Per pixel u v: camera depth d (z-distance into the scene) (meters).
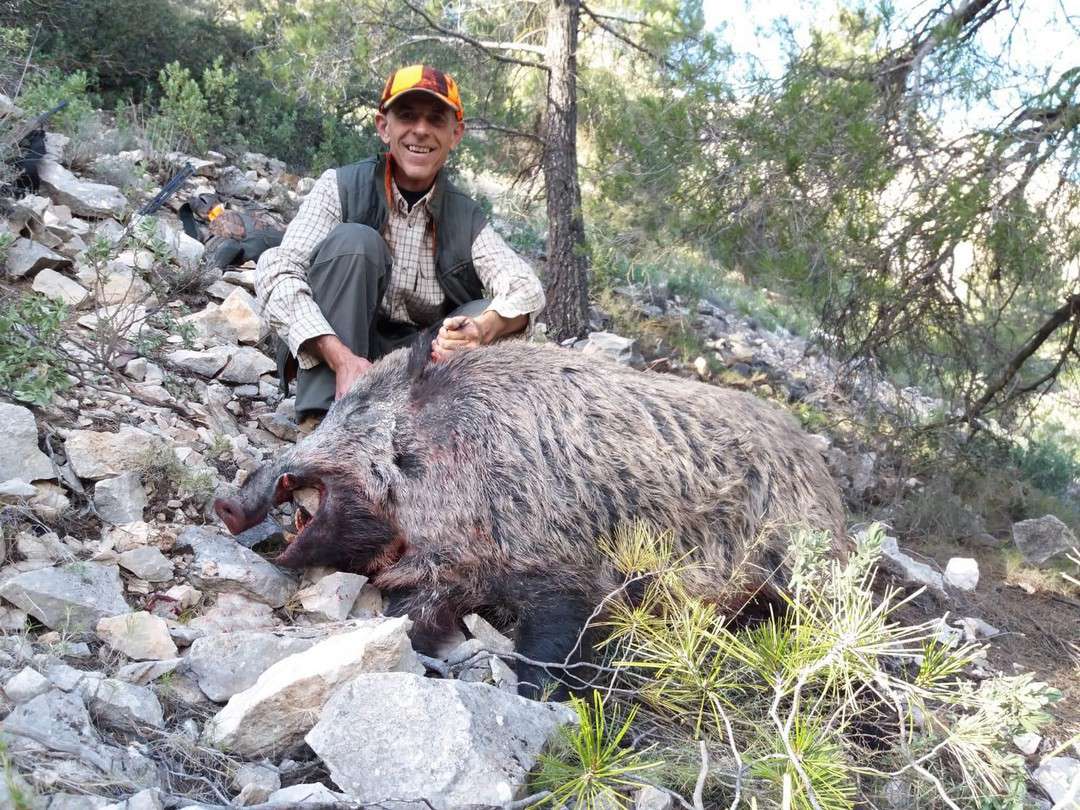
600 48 8.73
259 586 3.11
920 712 2.91
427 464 3.20
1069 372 7.23
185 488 3.41
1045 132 5.11
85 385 3.80
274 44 9.45
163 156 7.03
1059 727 3.78
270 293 3.75
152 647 2.61
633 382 3.35
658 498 3.15
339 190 3.95
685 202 5.84
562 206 7.29
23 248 4.53
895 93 5.59
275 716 2.34
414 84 3.70
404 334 4.29
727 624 3.26
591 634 3.08
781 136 5.42
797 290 5.71
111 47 8.77
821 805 2.11
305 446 3.30
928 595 4.93
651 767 2.33
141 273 4.92
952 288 6.02
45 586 2.62
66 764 2.00
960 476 6.84
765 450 3.35
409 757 2.18
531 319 4.01
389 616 3.17
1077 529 6.58
